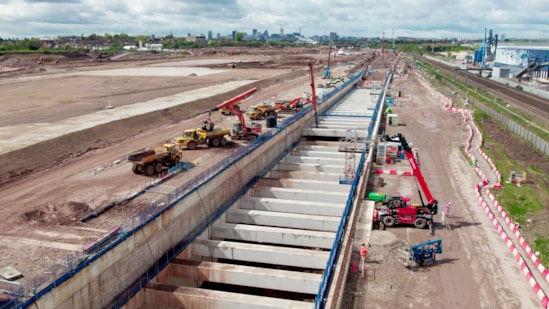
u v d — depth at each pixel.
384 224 31.03
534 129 61.94
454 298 22.75
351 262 26.23
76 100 68.50
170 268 25.16
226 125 53.34
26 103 65.00
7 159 35.03
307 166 43.97
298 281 23.61
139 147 42.09
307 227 31.50
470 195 37.22
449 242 28.80
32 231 23.23
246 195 36.75
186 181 31.80
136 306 22.22
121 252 21.45
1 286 17.33
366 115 67.50
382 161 46.97
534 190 38.16
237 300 21.75
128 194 28.80
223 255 27.28
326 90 86.00
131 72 121.81
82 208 26.44
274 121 50.75
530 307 21.92
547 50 141.75
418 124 65.94
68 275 18.09
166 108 60.50
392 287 23.78
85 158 38.28
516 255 26.72
